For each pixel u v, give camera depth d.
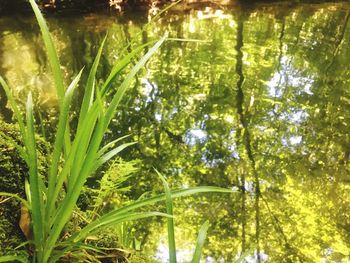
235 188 4.60
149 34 10.74
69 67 7.99
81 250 1.20
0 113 5.63
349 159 5.01
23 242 1.15
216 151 5.37
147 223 3.78
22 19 11.88
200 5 13.80
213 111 6.50
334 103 6.68
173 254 1.02
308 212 4.08
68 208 1.04
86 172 1.03
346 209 4.06
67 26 11.41
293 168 4.94
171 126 5.96
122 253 1.30
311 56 9.05
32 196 1.01
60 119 1.03
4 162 1.32
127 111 6.38
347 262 3.42
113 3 13.11
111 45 9.69
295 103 6.77
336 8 13.62
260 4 14.09
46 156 1.56
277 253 3.62
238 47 9.70
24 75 7.27
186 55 9.19
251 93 7.18
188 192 1.09
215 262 3.47
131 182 4.55
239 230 3.88
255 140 5.66
